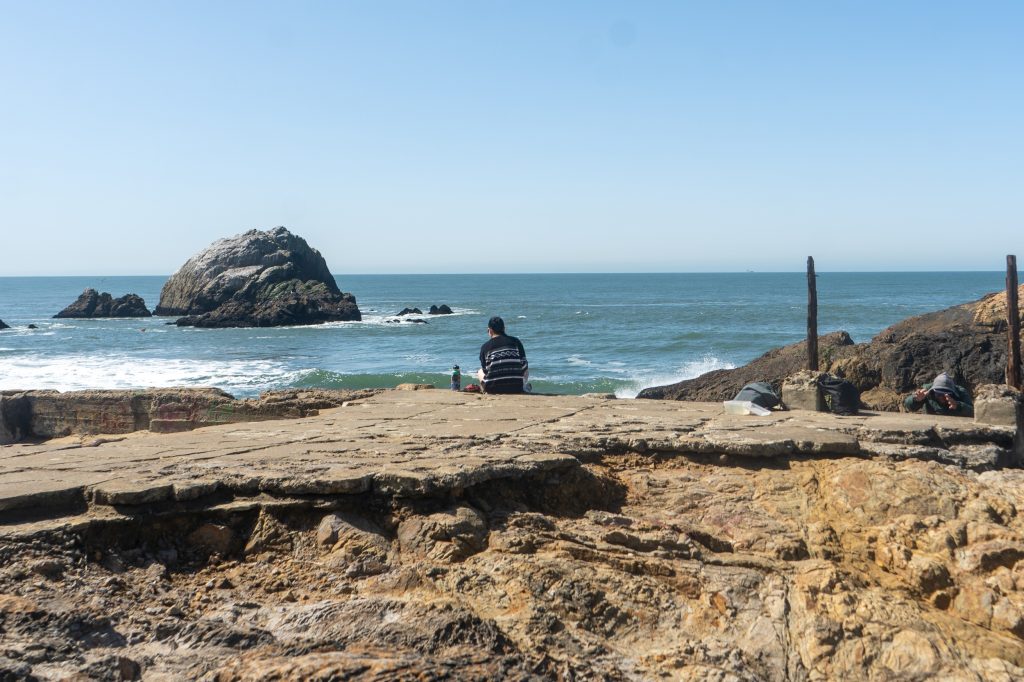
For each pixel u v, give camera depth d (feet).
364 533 18.01
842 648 16.39
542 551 18.02
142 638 14.65
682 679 15.23
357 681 13.30
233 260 258.37
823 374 33.30
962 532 19.58
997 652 16.60
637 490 22.34
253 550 17.80
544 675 14.66
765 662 16.05
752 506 21.44
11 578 15.21
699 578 17.60
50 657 13.65
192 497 18.37
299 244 271.08
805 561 18.65
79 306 260.42
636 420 28.86
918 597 18.35
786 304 291.79
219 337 179.42
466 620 15.24
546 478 21.44
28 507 17.52
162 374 112.68
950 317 66.59
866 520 20.72
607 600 16.80
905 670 16.03
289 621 15.37
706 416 30.27
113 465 21.06
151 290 596.70
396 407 33.65
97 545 16.88
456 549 17.61
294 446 24.11
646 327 190.60
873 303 291.58
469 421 29.12
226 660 14.14
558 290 501.97
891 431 26.30
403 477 18.99
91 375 111.34
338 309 225.15
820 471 23.36
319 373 110.52
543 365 123.24
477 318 234.38
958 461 25.27
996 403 28.32
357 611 15.53
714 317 222.89
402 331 190.80
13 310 321.11
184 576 16.94
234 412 37.32
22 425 40.16
